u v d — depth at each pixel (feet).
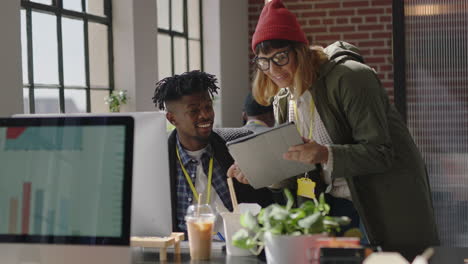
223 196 7.65
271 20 7.03
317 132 7.41
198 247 6.18
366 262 4.50
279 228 5.32
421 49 12.95
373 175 7.36
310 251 5.20
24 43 11.62
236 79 20.07
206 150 7.72
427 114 13.01
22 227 5.02
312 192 7.25
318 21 19.33
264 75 7.59
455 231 12.83
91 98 13.82
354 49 7.38
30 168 5.07
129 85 14.62
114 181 4.89
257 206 6.56
